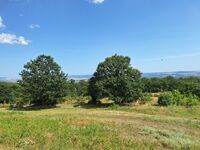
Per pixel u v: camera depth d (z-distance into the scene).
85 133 19.11
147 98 65.38
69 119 25.83
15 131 17.62
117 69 65.94
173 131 24.64
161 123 30.95
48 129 19.55
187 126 30.20
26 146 14.94
